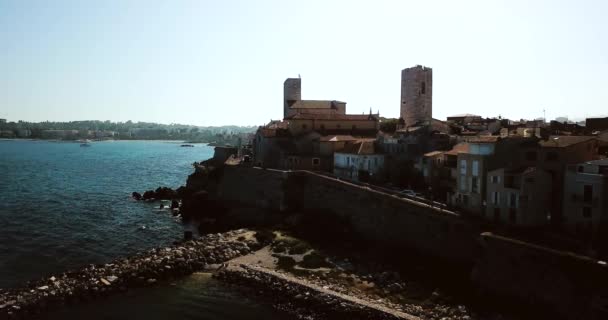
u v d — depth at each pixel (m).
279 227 82.00
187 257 65.00
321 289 54.72
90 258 71.25
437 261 63.75
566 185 59.03
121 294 55.81
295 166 109.12
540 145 64.12
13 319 48.66
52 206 113.38
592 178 55.75
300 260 66.56
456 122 141.50
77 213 105.25
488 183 65.50
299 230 79.75
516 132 91.75
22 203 116.38
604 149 71.38
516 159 65.94
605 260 48.88
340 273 61.28
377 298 53.34
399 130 112.44
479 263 56.22
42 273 63.97
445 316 48.78
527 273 51.16
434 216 64.94
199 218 101.44
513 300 51.78
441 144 95.44
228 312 51.62
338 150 107.62
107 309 51.91
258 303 54.09
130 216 103.31
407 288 56.06
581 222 56.97
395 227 71.06
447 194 77.25
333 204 84.12
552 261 49.16
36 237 82.62
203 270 63.81
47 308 51.31
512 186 61.94
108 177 182.88
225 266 63.91
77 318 49.62
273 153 118.19
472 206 69.50
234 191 107.12
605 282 44.94
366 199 76.75
